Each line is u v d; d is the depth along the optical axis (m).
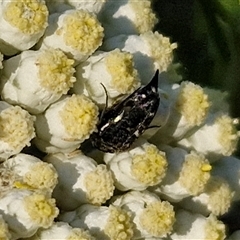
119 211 0.08
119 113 0.08
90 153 0.08
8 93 0.08
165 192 0.09
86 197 0.08
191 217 0.09
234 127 0.09
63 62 0.08
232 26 0.10
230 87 0.11
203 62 0.11
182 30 0.11
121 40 0.09
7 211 0.08
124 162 0.08
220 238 0.09
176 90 0.09
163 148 0.09
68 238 0.08
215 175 0.09
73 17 0.08
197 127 0.09
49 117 0.08
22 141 0.08
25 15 0.08
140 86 0.08
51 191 0.08
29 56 0.08
